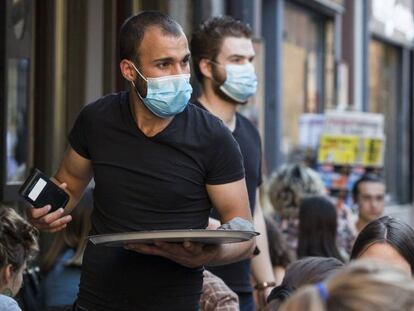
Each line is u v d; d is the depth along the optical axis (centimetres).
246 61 766
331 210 1022
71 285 798
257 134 777
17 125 1017
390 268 298
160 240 511
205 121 566
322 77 2102
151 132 559
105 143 568
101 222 573
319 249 1022
